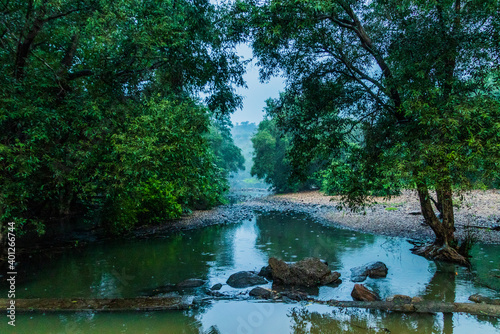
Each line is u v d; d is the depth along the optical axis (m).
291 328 4.74
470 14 6.65
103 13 6.45
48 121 6.18
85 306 5.38
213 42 8.72
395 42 7.26
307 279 6.61
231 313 5.29
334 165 8.98
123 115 6.79
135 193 11.55
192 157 7.50
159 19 6.75
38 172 7.35
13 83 6.11
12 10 6.57
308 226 13.98
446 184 6.34
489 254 8.37
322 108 8.98
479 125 5.63
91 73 7.42
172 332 4.66
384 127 8.22
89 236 11.78
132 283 6.81
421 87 6.27
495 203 14.90
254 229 13.47
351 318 5.07
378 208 16.81
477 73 6.77
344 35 8.82
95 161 7.05
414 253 8.84
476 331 4.50
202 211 18.91
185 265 8.15
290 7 6.44
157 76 8.93
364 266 7.41
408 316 5.08
